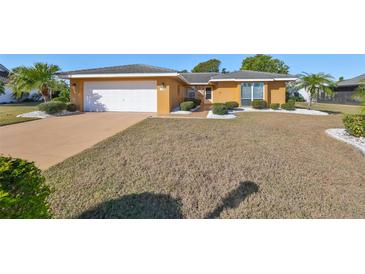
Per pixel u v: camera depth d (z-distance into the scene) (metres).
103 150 6.21
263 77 20.98
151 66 18.39
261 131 9.50
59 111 14.38
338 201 3.72
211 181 4.32
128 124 10.92
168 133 8.64
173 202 3.58
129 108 16.62
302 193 3.95
